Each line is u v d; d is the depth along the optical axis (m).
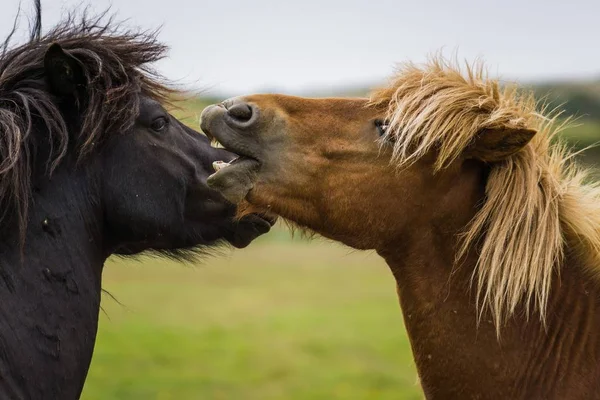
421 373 5.48
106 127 5.37
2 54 5.51
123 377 17.22
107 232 5.61
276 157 5.39
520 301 5.20
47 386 5.03
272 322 25.05
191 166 5.74
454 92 5.23
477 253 5.30
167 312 27.34
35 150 5.13
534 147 5.37
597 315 5.20
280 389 16.14
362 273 40.34
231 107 5.41
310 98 5.60
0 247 4.97
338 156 5.38
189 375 17.48
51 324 5.06
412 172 5.30
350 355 19.81
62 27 5.75
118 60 5.53
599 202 5.46
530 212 5.08
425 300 5.38
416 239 5.39
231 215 5.89
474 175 5.33
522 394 5.14
